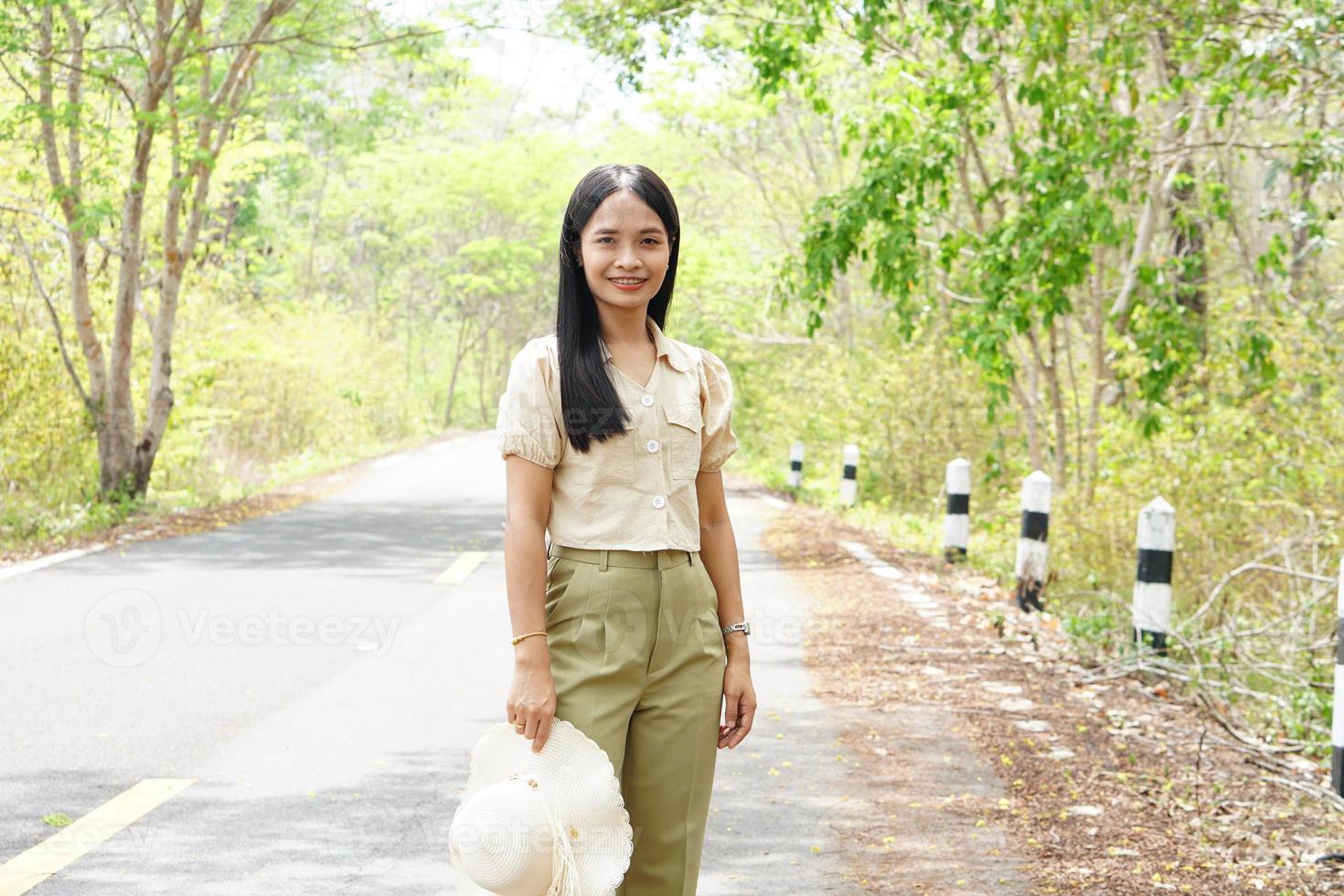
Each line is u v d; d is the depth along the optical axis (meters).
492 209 40.97
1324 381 11.62
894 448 18.30
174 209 14.53
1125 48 10.12
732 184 30.14
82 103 12.95
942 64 12.38
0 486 14.17
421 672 7.04
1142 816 4.88
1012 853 4.46
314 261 40.44
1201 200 14.02
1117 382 14.27
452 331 46.59
